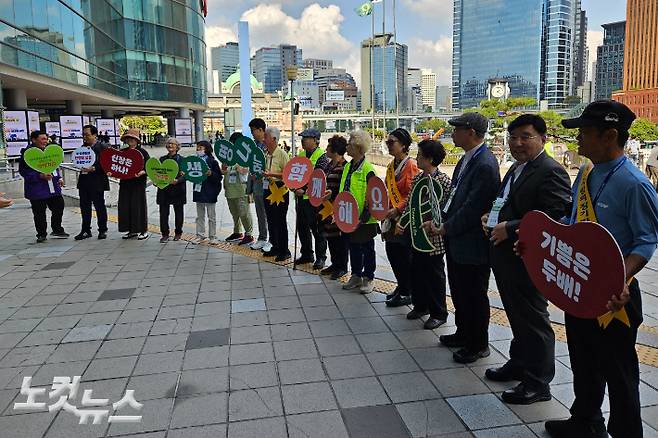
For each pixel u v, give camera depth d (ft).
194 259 22.03
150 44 107.34
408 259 15.48
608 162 7.50
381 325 14.23
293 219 33.09
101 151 25.32
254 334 13.67
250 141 22.18
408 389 10.60
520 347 10.09
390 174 15.29
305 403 10.11
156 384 10.98
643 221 7.06
